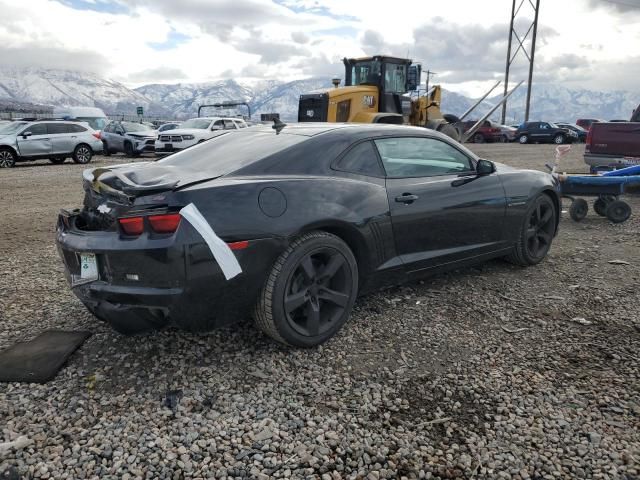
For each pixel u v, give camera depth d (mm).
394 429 2613
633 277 4848
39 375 3002
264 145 3623
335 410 2771
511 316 3969
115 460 2361
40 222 7512
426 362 3277
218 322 3100
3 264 5293
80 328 3688
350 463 2371
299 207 3215
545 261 5402
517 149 25047
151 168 3447
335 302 3469
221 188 3014
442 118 17547
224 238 2908
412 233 3920
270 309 3160
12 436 2510
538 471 2324
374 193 3660
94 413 2703
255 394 2902
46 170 15375
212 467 2330
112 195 3004
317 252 3318
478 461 2391
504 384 3018
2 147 16266
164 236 2818
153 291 2844
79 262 3162
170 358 3279
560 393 2914
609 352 3379
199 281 2859
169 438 2520
